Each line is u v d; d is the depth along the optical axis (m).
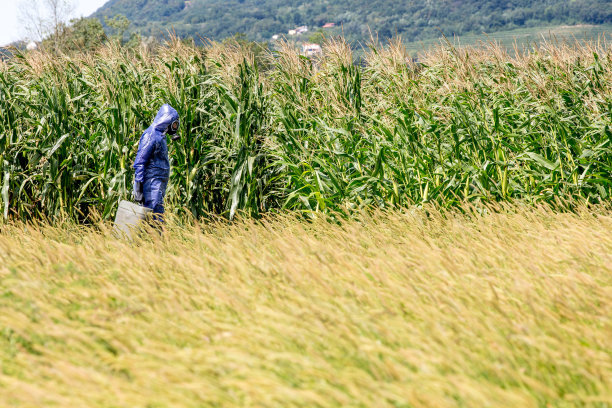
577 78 27.98
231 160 27.48
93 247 19.52
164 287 15.19
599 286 13.67
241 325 12.84
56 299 14.23
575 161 26.06
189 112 26.73
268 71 29.14
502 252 17.30
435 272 15.38
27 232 23.45
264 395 9.80
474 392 9.27
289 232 21.44
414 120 27.22
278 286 14.83
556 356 10.79
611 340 11.41
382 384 9.96
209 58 28.94
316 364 10.72
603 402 9.72
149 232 21.83
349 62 27.56
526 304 13.50
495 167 26.39
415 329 11.63
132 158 27.94
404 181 25.53
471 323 12.02
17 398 10.15
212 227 24.92
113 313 12.99
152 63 31.47
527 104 27.69
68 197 27.86
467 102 26.91
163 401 9.62
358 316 12.62
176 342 12.31
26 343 12.56
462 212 23.72
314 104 29.27
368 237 19.83
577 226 19.19
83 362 11.34
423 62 33.19
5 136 27.22
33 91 30.27
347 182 25.41
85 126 28.25
